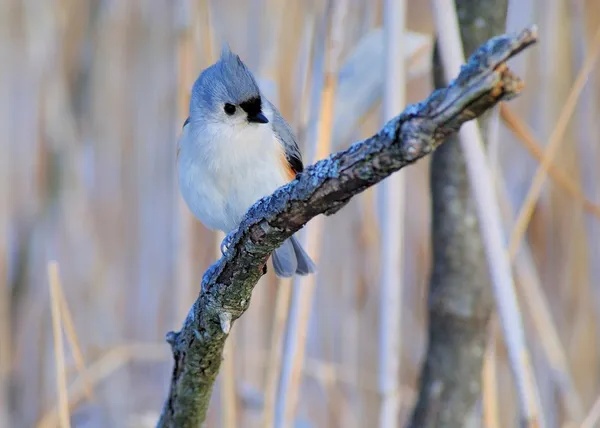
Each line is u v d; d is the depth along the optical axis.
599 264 8.73
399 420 9.14
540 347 8.73
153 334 9.94
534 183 5.91
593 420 6.16
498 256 5.04
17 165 9.76
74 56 10.04
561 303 8.84
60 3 9.74
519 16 7.74
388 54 5.59
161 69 9.85
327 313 8.82
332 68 5.83
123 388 9.37
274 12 7.74
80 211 9.80
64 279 9.69
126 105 10.01
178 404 4.84
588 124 8.47
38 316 9.62
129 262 10.05
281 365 5.75
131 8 9.96
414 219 10.19
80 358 5.76
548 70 8.32
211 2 9.19
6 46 9.79
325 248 8.93
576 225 8.71
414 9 9.93
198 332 4.38
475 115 2.79
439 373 6.20
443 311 6.11
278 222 3.53
